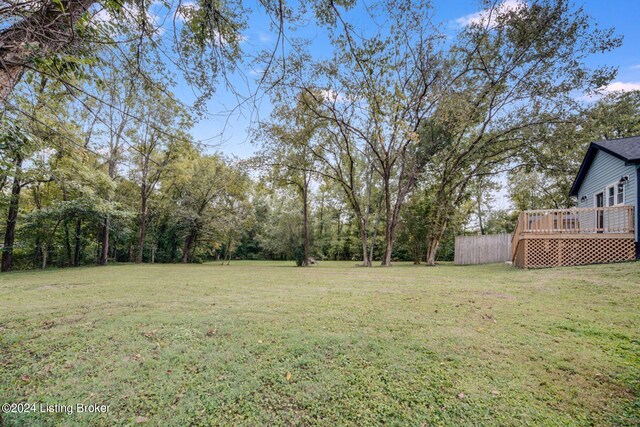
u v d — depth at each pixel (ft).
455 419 7.00
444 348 10.66
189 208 67.67
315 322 13.71
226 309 16.08
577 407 7.34
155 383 8.66
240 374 9.10
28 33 6.82
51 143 11.70
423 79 38.73
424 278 28.48
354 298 18.79
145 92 10.23
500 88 42.45
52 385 8.60
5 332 12.52
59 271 39.37
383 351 10.49
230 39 9.32
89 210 46.29
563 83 38.83
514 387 8.21
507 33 38.65
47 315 14.98
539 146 45.83
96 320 14.10
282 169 53.01
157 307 16.62
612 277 20.71
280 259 95.91
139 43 8.81
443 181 52.95
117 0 7.60
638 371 8.83
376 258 86.02
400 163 50.70
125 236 60.95
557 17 35.83
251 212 76.69
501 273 29.84
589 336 11.50
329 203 94.68
